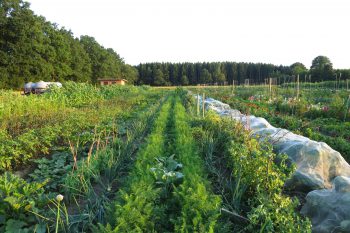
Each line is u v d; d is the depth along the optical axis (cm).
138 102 2086
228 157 568
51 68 4516
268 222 315
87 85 2311
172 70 9156
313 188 464
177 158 602
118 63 9019
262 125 804
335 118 1275
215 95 2591
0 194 370
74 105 1722
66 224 349
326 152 502
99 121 1015
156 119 1066
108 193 458
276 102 1739
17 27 4022
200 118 985
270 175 386
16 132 875
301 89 2694
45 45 4556
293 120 1073
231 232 355
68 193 441
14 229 338
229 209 404
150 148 605
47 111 1257
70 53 5772
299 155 514
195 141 715
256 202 368
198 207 338
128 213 321
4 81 3878
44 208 416
